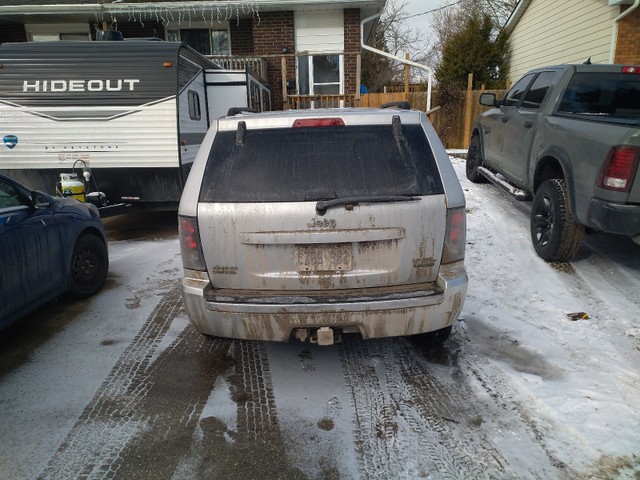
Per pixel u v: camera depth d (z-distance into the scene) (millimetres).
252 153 2795
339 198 2635
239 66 12992
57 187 6465
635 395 2875
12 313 3584
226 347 3629
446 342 3588
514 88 6934
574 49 13953
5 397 2998
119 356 3506
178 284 4980
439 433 2609
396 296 2666
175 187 7070
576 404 2801
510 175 6355
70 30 14555
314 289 2734
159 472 2359
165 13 13328
